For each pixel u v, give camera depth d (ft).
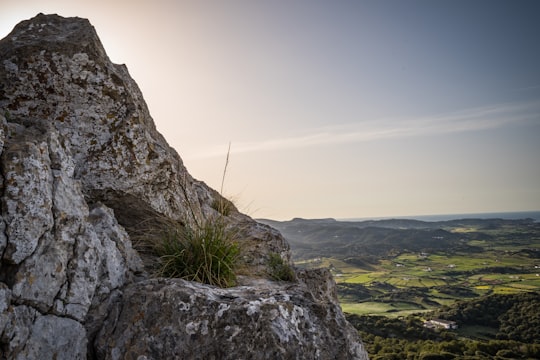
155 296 12.11
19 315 9.55
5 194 9.84
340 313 14.32
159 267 15.47
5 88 15.08
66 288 10.79
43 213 10.50
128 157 16.48
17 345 9.37
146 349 11.11
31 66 15.38
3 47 16.40
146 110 21.47
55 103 15.47
